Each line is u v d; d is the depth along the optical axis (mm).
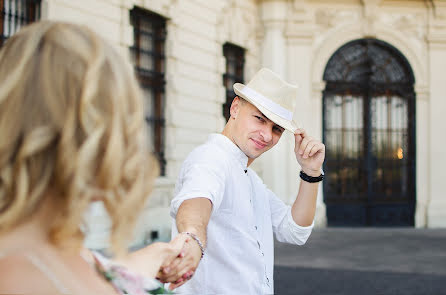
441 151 12703
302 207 2156
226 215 1942
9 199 628
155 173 748
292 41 12336
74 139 643
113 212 687
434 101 12680
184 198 1656
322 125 12500
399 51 12672
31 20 6367
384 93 12805
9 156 630
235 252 1950
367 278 6730
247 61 11914
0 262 624
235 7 11234
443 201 12641
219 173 1856
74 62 667
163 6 8719
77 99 651
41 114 641
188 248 1374
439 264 7824
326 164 12758
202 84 9805
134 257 1204
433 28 12664
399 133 12844
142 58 8586
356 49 12773
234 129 2070
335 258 8266
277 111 2010
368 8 12539
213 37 10188
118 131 670
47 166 640
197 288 1925
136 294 826
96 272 758
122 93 691
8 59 677
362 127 12797
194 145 9516
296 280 6562
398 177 12859
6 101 642
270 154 12219
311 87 12414
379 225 12734
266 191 2227
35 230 659
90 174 653
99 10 7320
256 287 1982
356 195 12766
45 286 628
